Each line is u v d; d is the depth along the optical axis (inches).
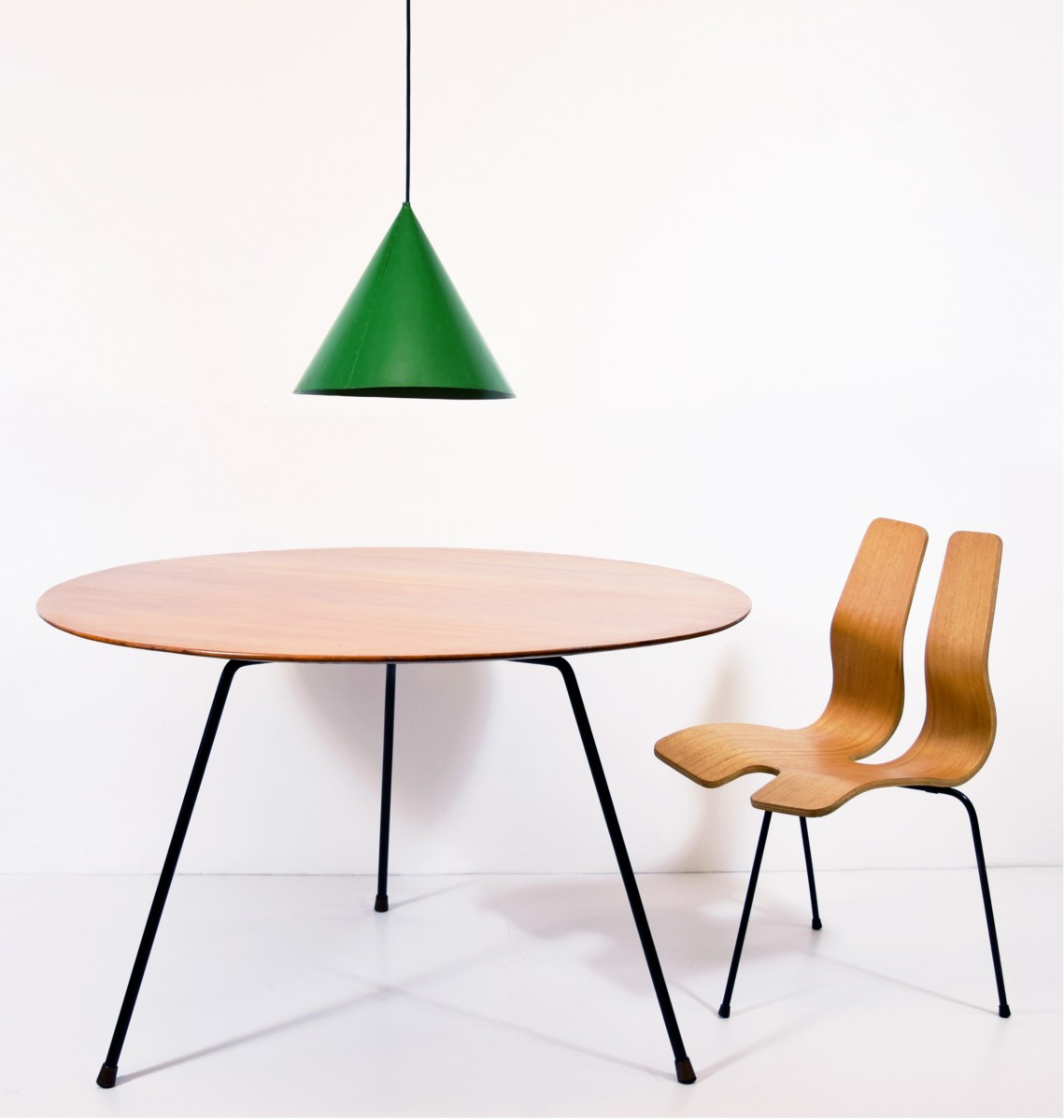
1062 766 119.3
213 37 107.5
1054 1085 77.9
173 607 75.0
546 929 103.1
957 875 117.8
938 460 115.0
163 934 100.9
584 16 109.5
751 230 112.0
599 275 111.5
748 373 113.1
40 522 110.4
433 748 115.4
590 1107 74.7
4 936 99.8
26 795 114.0
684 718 116.6
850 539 115.2
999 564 85.8
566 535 114.0
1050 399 114.8
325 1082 77.4
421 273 82.4
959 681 86.9
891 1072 79.4
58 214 107.6
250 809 115.3
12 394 108.8
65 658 112.3
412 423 111.8
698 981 93.1
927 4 110.8
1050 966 96.5
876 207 112.3
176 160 108.1
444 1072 78.9
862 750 92.3
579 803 117.0
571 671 78.2
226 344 110.0
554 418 112.5
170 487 111.0
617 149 110.7
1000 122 112.0
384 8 108.3
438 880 115.4
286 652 61.6
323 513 112.4
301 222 109.5
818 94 111.2
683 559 114.7
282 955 97.1
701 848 118.3
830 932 103.2
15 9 105.9
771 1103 75.3
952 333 113.7
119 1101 74.7
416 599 80.2
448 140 109.7
